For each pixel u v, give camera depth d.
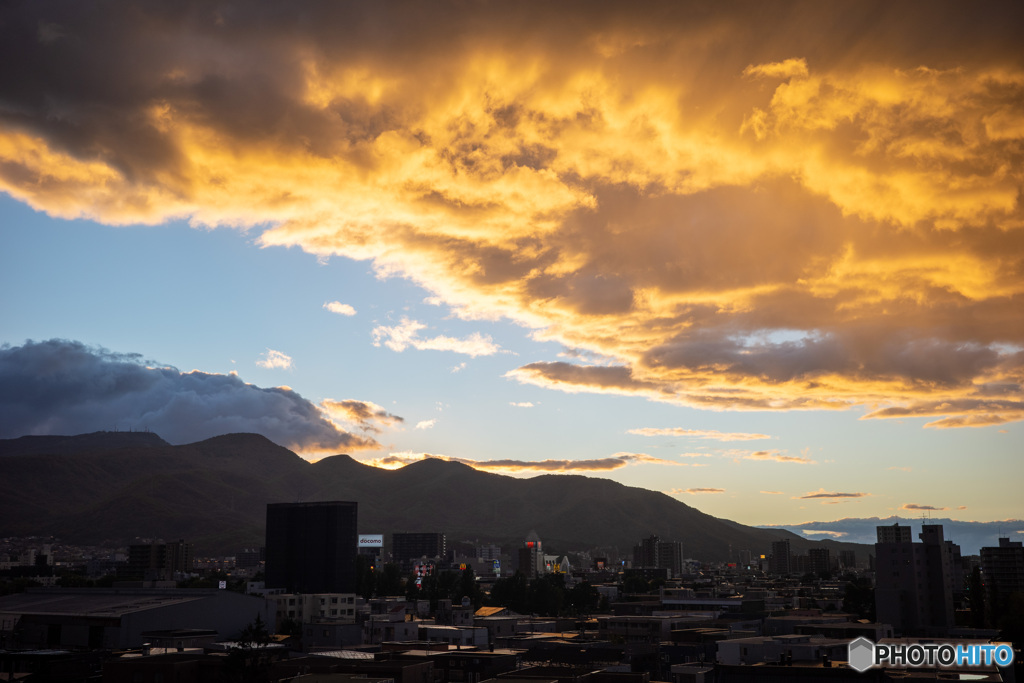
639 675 105.06
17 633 179.62
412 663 123.62
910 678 96.88
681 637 188.50
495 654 135.88
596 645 167.12
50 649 162.38
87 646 176.00
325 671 118.06
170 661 115.12
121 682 113.56
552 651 151.62
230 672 113.81
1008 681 106.62
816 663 125.31
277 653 146.25
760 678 91.75
